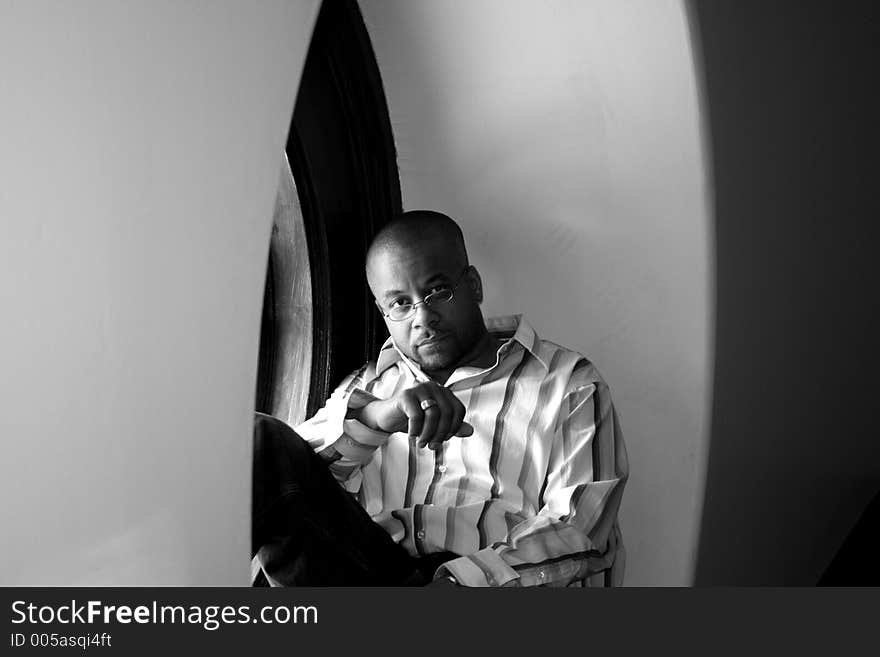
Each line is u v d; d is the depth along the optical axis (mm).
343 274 2398
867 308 2918
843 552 2844
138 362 812
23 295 728
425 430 1552
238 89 891
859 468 2973
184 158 842
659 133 2170
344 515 1595
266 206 924
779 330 2453
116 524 802
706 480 2219
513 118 2322
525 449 1861
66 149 753
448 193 2441
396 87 2404
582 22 2164
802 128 2488
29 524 741
